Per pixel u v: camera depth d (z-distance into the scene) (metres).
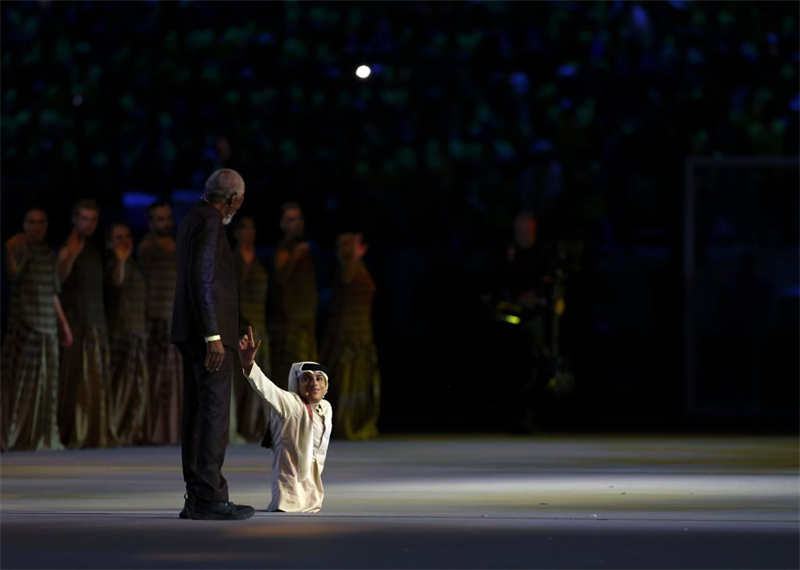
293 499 30.23
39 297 46.03
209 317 28.91
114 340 47.72
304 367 30.48
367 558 24.69
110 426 47.16
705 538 26.77
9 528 27.88
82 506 31.72
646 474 38.09
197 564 24.17
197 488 29.06
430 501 32.44
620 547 25.80
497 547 25.73
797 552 25.42
